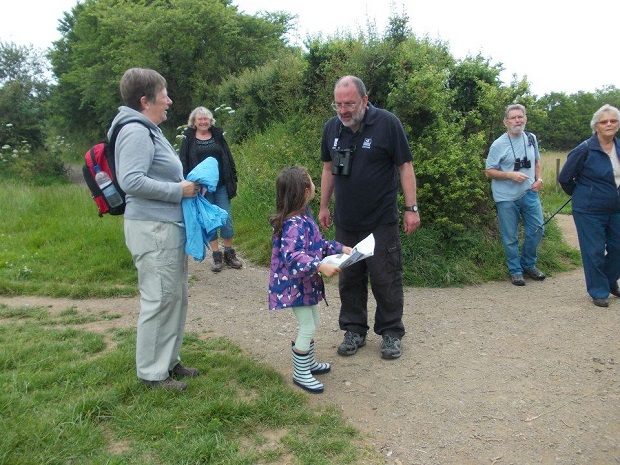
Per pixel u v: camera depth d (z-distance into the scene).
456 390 3.76
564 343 4.53
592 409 3.50
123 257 6.89
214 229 3.50
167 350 3.58
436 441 3.17
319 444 3.07
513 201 6.14
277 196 3.62
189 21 22.41
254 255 7.37
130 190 3.23
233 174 6.72
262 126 11.93
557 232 7.73
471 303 5.57
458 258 6.48
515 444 3.14
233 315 5.27
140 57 22.86
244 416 3.28
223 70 22.75
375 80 7.90
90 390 3.51
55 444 2.91
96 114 31.58
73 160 26.89
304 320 3.69
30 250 7.32
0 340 4.52
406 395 3.69
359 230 4.20
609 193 5.24
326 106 8.45
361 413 3.46
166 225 3.40
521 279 6.19
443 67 7.69
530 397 3.66
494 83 7.87
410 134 7.02
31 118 20.53
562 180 5.50
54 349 4.29
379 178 4.05
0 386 3.56
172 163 3.48
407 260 6.34
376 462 2.96
